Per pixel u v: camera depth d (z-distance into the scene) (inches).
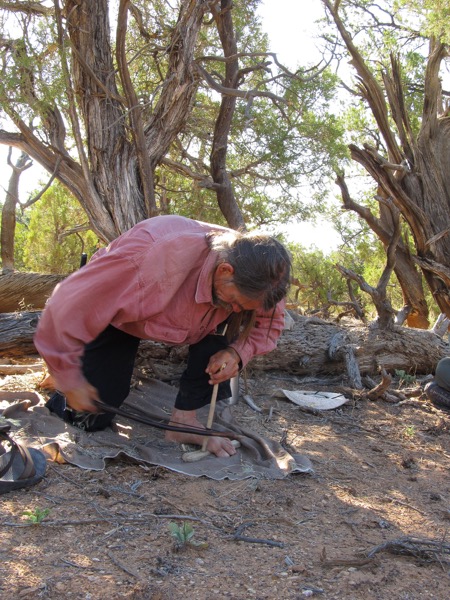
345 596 92.0
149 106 288.4
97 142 252.7
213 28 339.0
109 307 117.1
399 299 433.7
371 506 126.9
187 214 369.4
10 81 236.2
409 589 95.7
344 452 160.2
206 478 132.5
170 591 89.3
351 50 326.6
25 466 118.4
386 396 210.2
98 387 138.3
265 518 116.3
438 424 186.9
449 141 339.6
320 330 230.2
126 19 234.1
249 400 195.0
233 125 339.3
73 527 106.2
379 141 427.2
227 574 95.7
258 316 136.3
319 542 109.0
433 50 338.6
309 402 198.4
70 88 242.8
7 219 354.9
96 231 253.6
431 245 331.0
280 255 112.3
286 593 91.5
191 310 125.9
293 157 343.3
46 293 330.6
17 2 247.6
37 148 259.1
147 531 107.3
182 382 146.4
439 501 133.1
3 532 102.2
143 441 150.8
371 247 454.3
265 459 144.9
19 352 216.4
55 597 85.4
